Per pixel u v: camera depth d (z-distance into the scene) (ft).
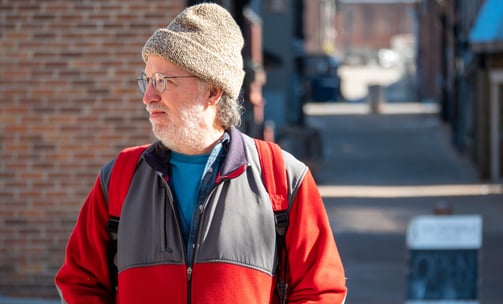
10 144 42.68
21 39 42.39
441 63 184.24
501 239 69.62
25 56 42.47
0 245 43.04
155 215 14.65
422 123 184.55
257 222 14.62
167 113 14.62
